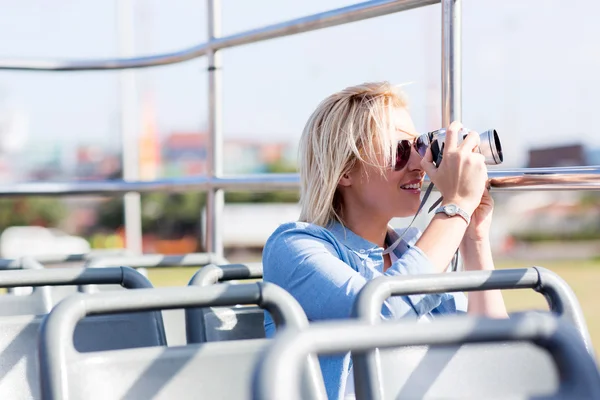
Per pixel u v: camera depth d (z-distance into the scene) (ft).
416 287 8.45
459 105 12.47
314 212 12.02
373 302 8.21
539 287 8.83
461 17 12.44
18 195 18.78
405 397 8.16
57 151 87.20
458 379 8.38
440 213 10.88
